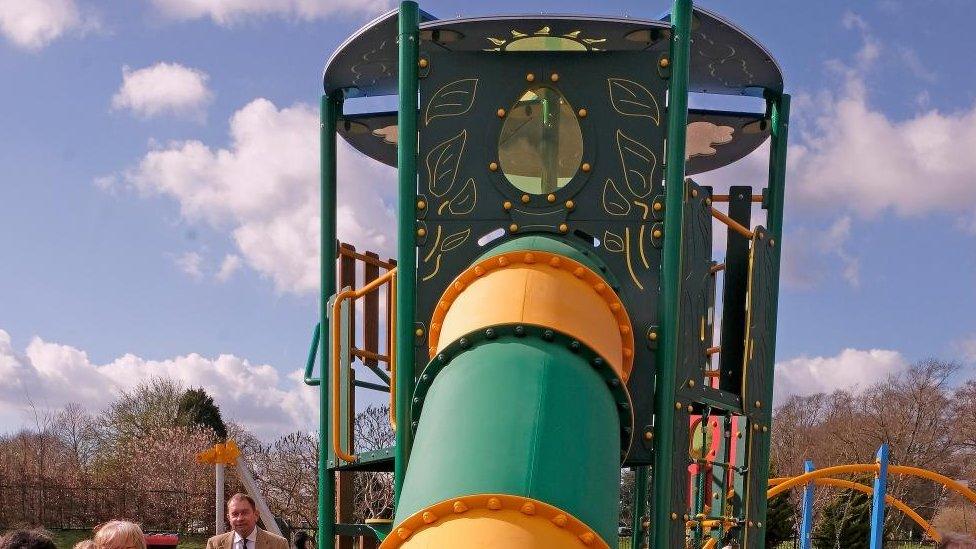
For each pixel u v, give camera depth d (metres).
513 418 3.62
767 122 7.25
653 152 5.19
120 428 46.03
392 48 6.34
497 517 3.25
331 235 6.95
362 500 21.39
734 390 6.24
